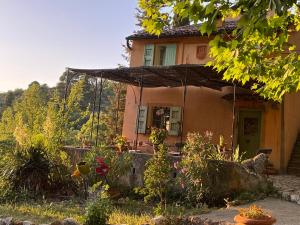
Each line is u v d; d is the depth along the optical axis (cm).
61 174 1247
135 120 1875
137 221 797
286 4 327
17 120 1677
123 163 1170
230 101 1636
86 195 1112
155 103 1828
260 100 1527
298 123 1736
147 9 543
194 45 1709
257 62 579
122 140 1440
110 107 2930
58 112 1462
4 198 1082
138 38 1838
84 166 1113
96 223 692
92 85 3102
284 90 673
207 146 1090
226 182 1050
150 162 1045
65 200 1097
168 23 538
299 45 1617
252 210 564
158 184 1002
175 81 1627
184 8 438
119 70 1462
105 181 1121
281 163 1502
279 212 876
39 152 1226
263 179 1093
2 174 1180
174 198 1070
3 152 1259
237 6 384
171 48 1772
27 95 1777
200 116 1705
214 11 392
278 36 578
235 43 437
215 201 1034
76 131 1772
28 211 913
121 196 1159
